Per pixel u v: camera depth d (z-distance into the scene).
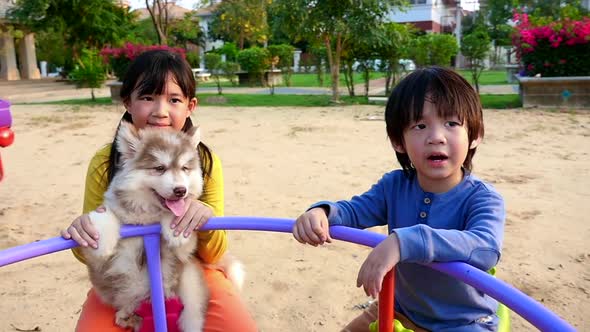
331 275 1.95
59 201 2.90
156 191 1.13
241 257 2.11
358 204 1.13
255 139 4.74
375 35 7.37
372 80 14.22
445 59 8.16
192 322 1.17
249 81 12.48
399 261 0.87
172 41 22.31
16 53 17.41
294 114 6.53
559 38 6.23
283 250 2.18
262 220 1.04
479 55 8.02
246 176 3.36
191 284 1.19
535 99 6.47
